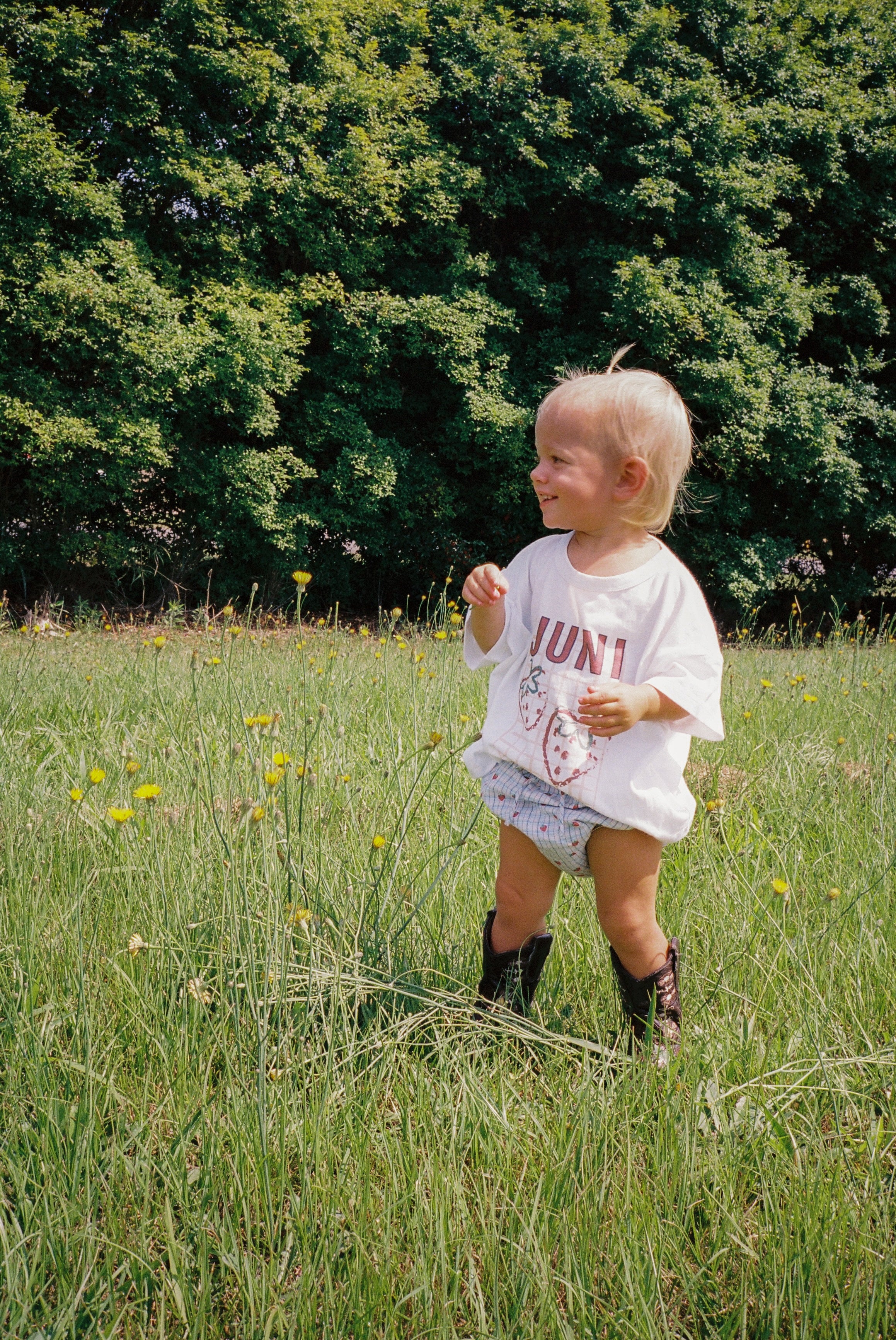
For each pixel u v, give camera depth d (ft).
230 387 37.93
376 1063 6.45
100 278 35.14
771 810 11.16
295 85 40.16
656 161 42.78
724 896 8.66
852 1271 5.01
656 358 42.37
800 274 47.98
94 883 8.43
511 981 7.14
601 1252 5.03
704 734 6.44
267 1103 5.85
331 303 42.45
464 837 7.81
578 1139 5.69
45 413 35.50
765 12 48.78
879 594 54.44
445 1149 5.74
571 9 44.47
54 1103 5.68
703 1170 5.58
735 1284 5.10
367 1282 4.79
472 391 42.37
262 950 7.22
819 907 8.69
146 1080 6.11
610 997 7.48
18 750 12.13
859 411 46.62
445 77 43.14
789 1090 6.36
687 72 44.98
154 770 11.39
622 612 6.56
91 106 36.83
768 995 7.49
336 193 40.01
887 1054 6.71
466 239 43.14
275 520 40.29
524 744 6.64
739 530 48.19
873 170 47.91
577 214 46.14
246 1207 5.09
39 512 38.60
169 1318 4.81
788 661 24.22
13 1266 4.69
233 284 39.11
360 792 10.76
